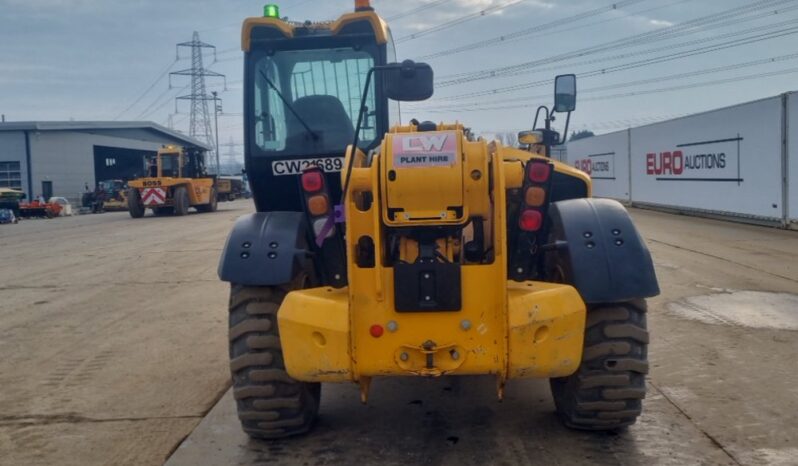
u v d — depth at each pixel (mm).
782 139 15867
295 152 5895
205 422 5137
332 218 4270
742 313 7875
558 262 4477
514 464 4266
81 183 48250
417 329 3943
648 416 4945
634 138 24719
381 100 5836
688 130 20453
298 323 4008
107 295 10570
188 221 26922
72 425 5207
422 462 4340
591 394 4277
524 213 4117
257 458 4461
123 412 5449
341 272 4449
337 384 5844
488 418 5004
